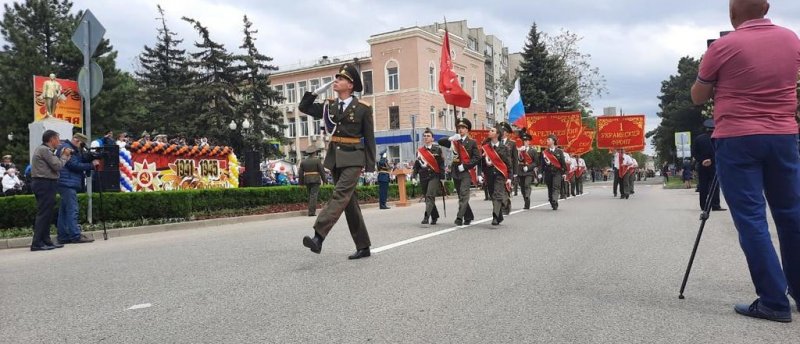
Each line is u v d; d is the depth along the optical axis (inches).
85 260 302.8
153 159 693.3
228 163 826.2
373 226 442.0
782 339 147.4
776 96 160.6
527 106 2155.5
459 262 262.1
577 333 154.9
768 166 163.2
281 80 2281.0
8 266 292.7
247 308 183.2
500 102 2851.9
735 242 320.2
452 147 436.1
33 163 370.6
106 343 151.6
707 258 267.6
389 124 2004.2
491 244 322.3
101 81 464.1
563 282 217.8
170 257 298.2
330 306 184.2
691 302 185.2
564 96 2138.3
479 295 197.5
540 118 1244.5
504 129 489.4
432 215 455.5
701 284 211.6
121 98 1620.3
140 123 1733.5
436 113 2039.9
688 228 393.4
